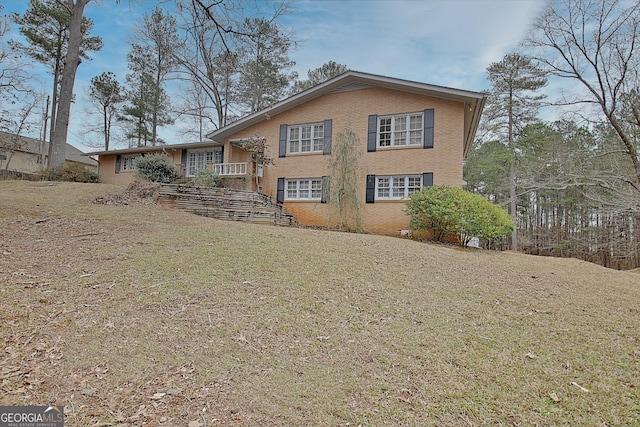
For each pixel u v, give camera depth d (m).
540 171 19.27
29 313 3.80
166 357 3.16
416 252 8.12
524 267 8.13
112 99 31.69
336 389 2.84
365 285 5.39
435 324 4.25
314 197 15.38
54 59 25.69
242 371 3.03
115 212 9.31
